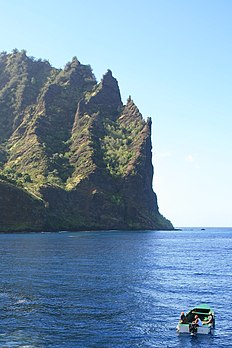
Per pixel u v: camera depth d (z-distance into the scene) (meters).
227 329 49.53
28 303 59.06
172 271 97.56
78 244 172.88
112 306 58.44
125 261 116.69
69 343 42.88
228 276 91.06
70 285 74.00
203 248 188.38
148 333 46.88
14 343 42.47
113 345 42.81
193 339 45.56
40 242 179.50
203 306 56.28
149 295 66.69
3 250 139.25
